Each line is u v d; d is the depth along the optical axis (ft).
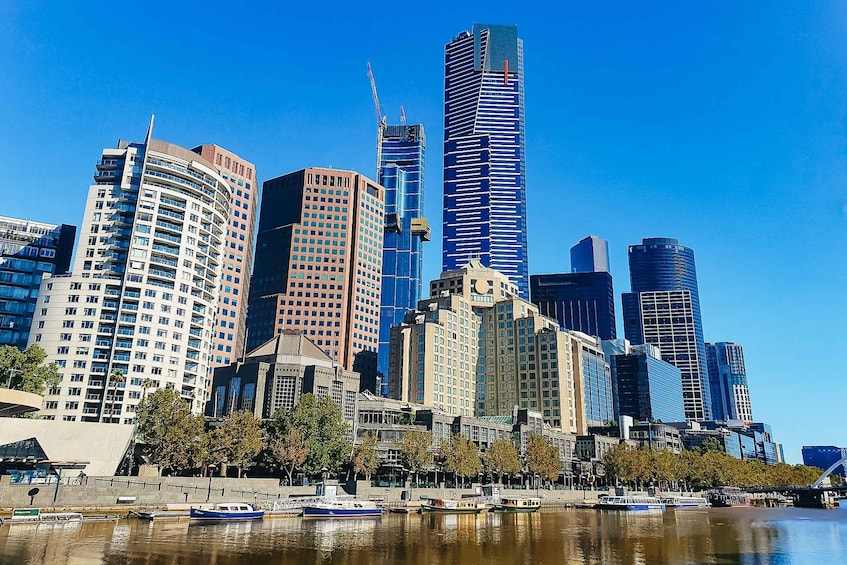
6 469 393.91
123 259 616.80
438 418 604.49
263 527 326.44
